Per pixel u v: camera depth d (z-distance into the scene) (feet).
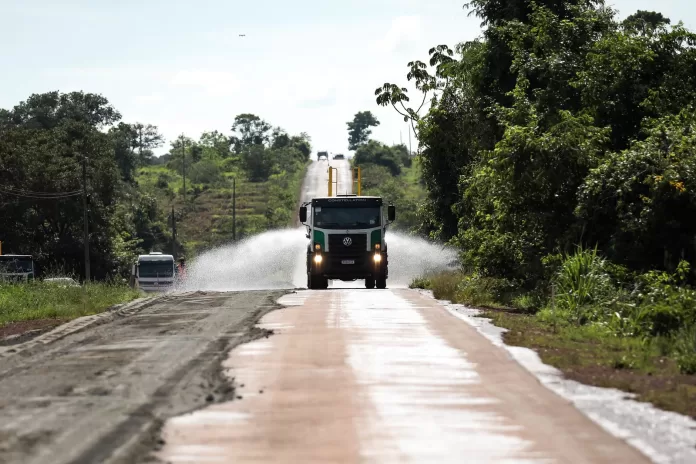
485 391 70.59
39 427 58.13
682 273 125.49
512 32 217.97
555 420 60.18
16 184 474.90
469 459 50.34
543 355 89.35
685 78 177.58
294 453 51.67
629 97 178.09
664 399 66.44
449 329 111.55
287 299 162.30
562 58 195.11
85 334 115.65
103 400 67.41
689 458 50.57
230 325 118.11
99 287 198.29
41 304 167.63
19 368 86.48
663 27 186.80
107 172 511.40
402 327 113.60
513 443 53.93
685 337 98.32
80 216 485.97
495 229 168.45
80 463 48.91
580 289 130.31
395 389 71.46
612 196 143.64
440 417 61.21
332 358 87.51
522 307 146.10
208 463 49.44
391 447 53.11
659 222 136.26
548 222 159.02
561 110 170.40
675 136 144.15
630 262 141.69
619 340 103.35
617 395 69.10
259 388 71.87
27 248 478.59
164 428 57.88
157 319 132.05
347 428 57.93
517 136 155.74
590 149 154.40
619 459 50.29
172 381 75.46
